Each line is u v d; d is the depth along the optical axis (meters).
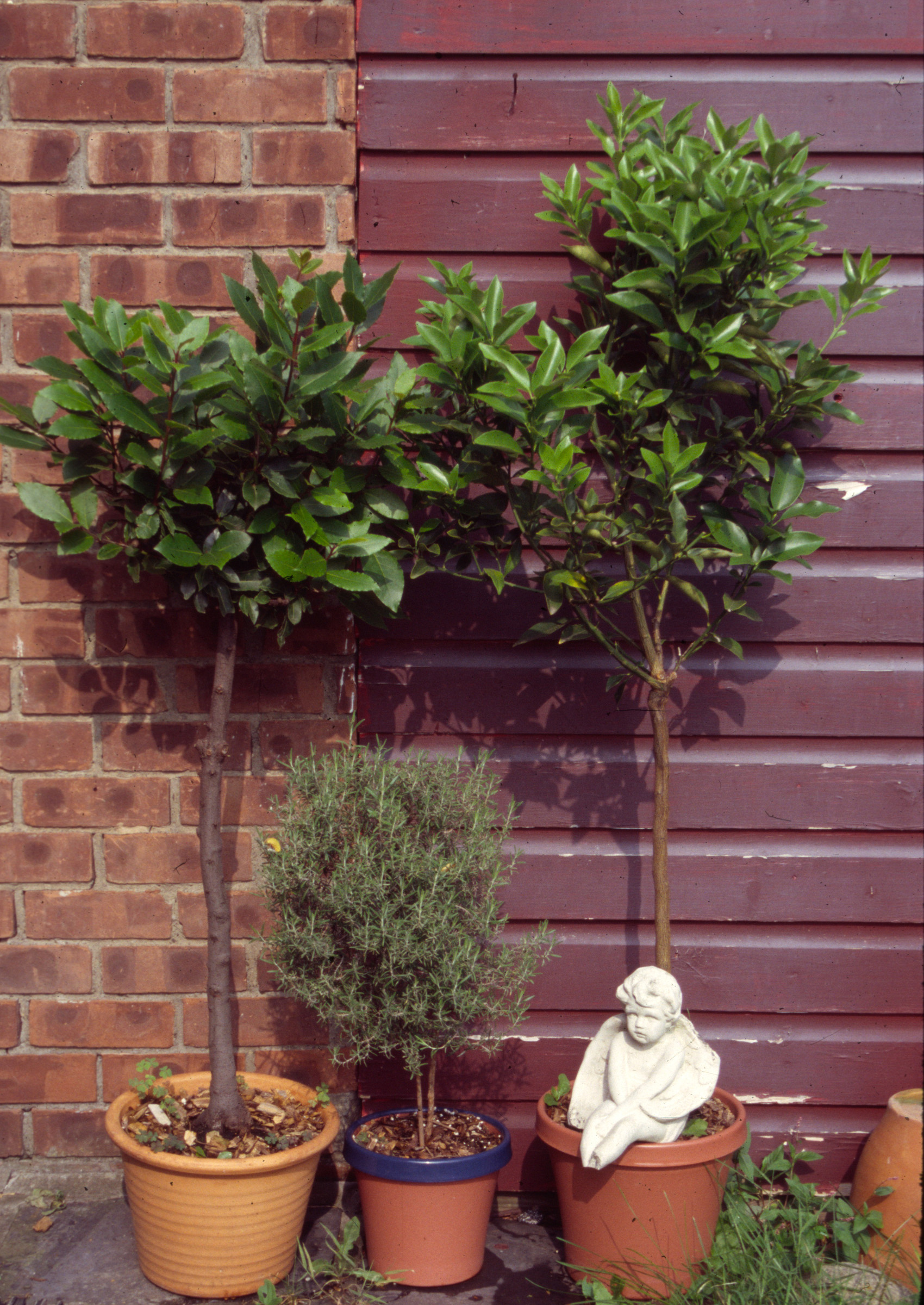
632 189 2.31
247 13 2.49
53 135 2.49
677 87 2.58
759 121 2.42
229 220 2.51
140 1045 2.57
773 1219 2.33
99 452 2.13
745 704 2.63
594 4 2.56
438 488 2.20
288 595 2.21
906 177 2.60
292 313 2.14
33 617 2.53
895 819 2.62
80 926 2.56
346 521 2.21
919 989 2.63
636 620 2.51
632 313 2.37
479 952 2.20
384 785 2.21
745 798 2.63
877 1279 2.21
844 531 2.62
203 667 2.54
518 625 2.60
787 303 2.36
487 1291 2.23
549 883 2.62
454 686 2.61
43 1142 2.57
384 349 2.57
